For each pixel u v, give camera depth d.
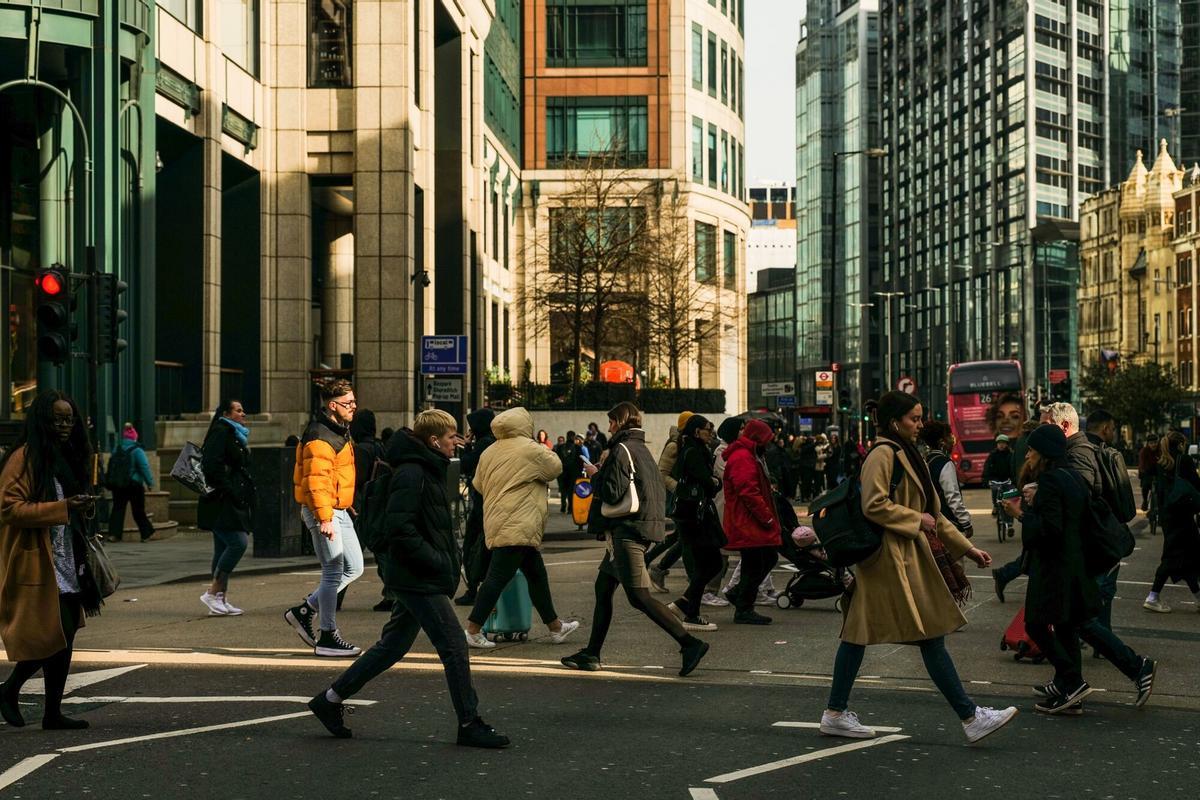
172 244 29.59
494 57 53.91
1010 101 110.75
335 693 7.64
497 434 10.94
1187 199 96.44
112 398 24.31
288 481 19.75
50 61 23.42
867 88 140.38
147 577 16.94
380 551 7.59
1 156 24.17
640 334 48.78
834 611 14.14
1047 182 109.88
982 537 24.27
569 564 19.50
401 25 34.31
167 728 7.95
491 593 10.91
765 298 161.75
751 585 13.02
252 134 32.94
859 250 140.00
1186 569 13.85
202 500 13.25
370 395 34.31
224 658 10.55
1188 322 96.12
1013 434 14.97
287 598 14.98
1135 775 6.89
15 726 7.96
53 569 7.80
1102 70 114.31
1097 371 88.81
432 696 9.03
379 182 34.25
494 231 55.09
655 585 15.61
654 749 7.42
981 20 116.12
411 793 6.43
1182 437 14.14
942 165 124.25
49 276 17.11
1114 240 105.81
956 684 7.52
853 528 7.54
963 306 119.81
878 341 138.62
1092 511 8.55
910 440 7.78
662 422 47.03
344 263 41.66
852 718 7.79
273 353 33.91
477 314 47.66
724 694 9.17
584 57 64.31
